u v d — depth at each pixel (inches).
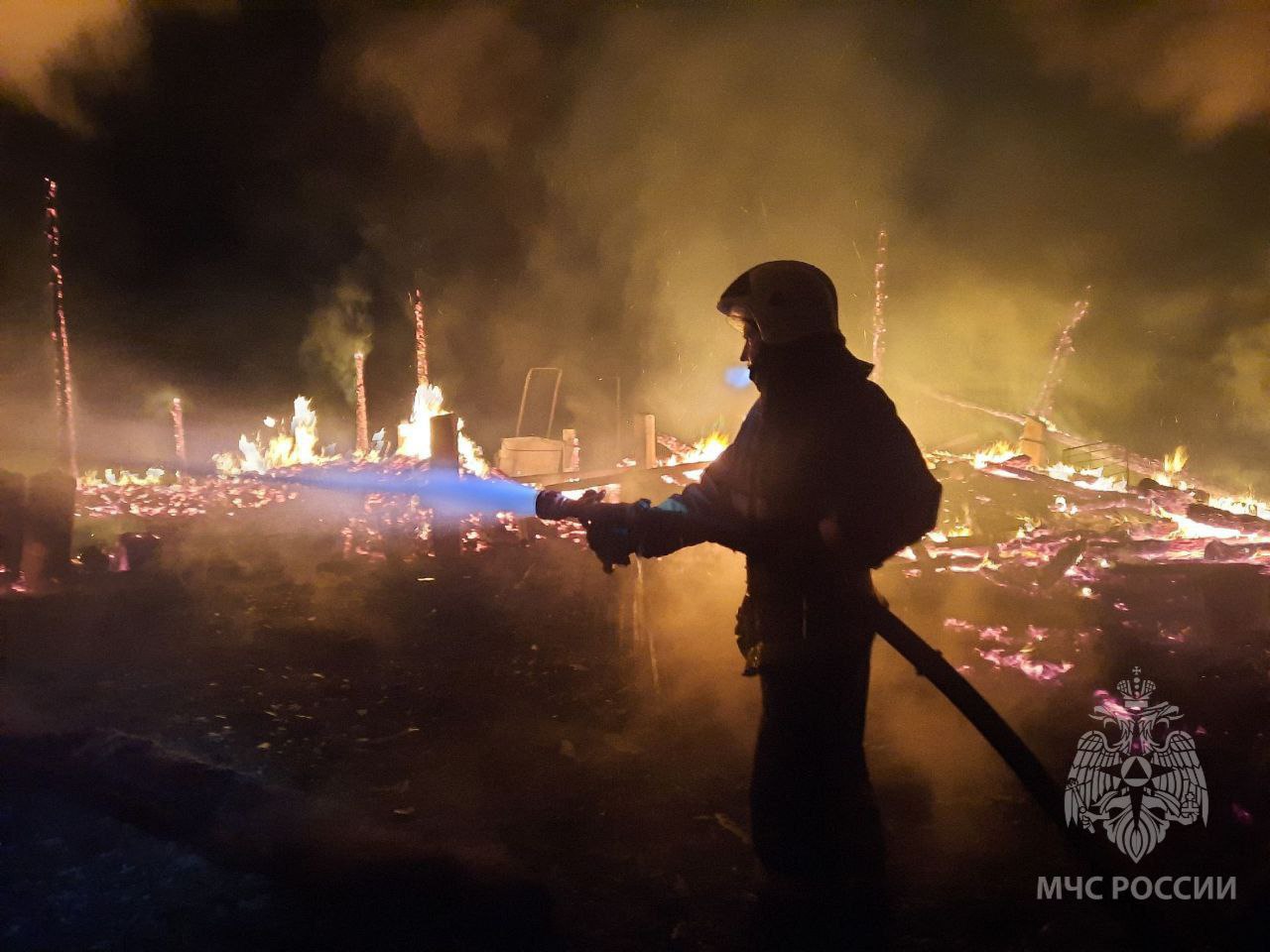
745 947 110.2
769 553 102.3
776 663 102.8
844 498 98.3
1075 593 211.0
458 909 114.7
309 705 170.1
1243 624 188.5
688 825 134.4
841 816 104.4
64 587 229.8
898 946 110.1
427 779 145.5
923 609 206.8
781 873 106.7
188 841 125.9
